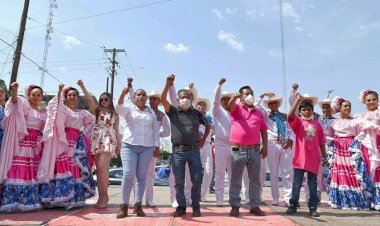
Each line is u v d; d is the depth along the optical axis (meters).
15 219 4.48
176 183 4.92
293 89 6.72
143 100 5.26
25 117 5.35
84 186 5.66
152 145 5.20
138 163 5.06
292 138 6.34
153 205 6.03
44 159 5.23
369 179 6.11
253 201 5.05
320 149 5.55
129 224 4.16
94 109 5.78
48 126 5.32
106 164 5.60
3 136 5.15
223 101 6.54
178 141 4.93
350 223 4.48
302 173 5.30
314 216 5.02
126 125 5.15
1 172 5.00
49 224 4.13
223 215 4.98
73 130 5.66
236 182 5.00
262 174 6.62
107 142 5.57
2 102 5.68
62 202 5.29
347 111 6.55
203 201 6.96
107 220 4.45
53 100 5.41
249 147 5.04
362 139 6.22
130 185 4.86
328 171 6.68
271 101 6.77
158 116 6.36
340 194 6.17
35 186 5.23
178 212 4.82
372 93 6.38
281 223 4.33
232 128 5.21
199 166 4.93
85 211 5.23
